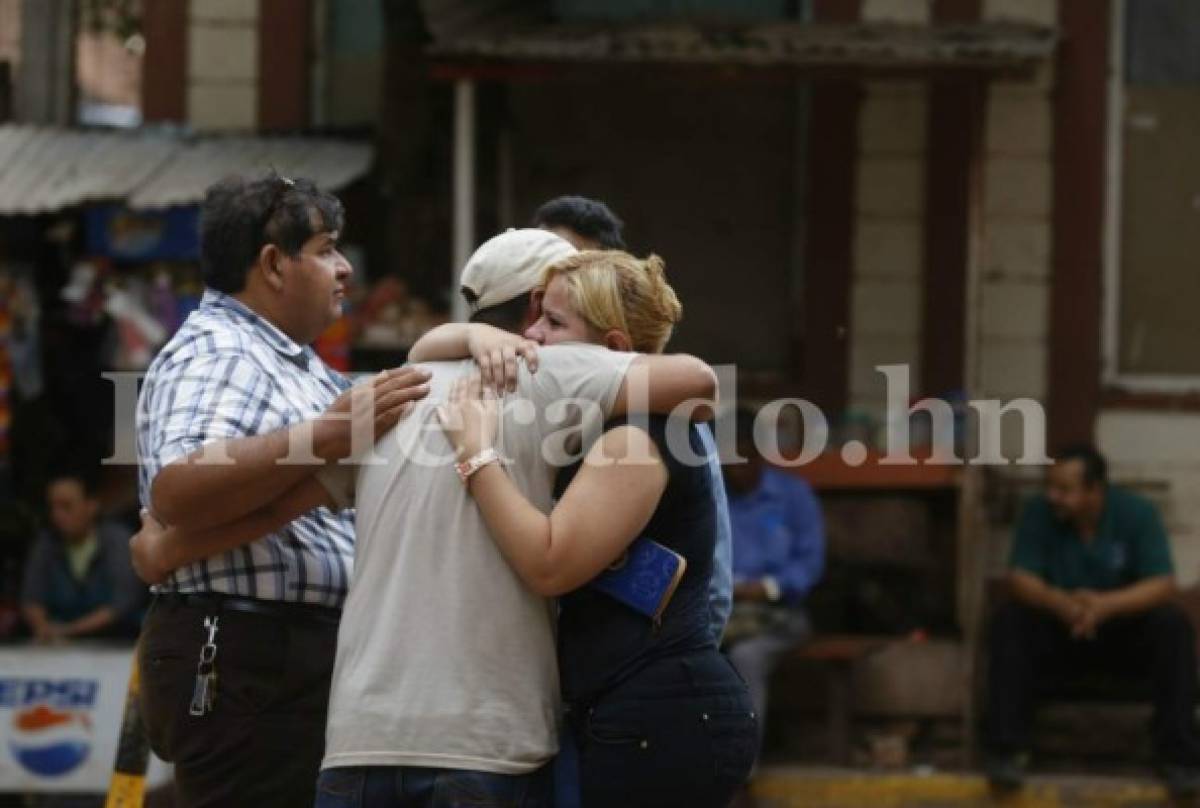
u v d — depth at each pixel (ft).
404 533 33.99
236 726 38.34
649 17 82.69
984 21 82.48
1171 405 83.66
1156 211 84.17
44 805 73.56
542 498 34.14
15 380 79.10
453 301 76.28
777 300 85.15
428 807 33.17
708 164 85.10
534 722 33.53
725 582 35.94
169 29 85.15
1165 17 83.71
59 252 79.87
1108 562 75.56
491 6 77.00
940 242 83.35
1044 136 83.56
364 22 85.81
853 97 83.35
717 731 33.73
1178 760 73.87
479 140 81.92
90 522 76.33
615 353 34.40
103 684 69.87
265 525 36.65
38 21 83.66
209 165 77.56
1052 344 83.66
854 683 79.61
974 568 77.77
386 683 33.50
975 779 74.95
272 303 39.19
